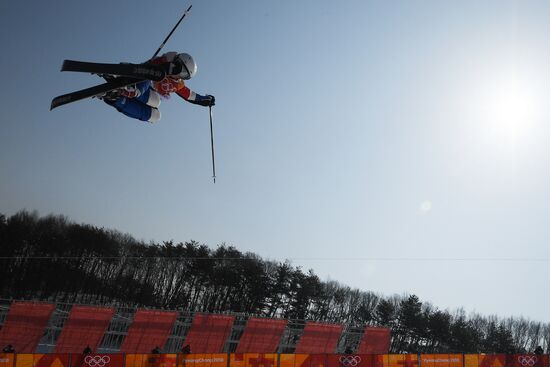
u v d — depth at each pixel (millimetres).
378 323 81688
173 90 8156
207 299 81000
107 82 7012
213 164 8750
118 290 85938
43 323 32625
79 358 25953
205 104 8742
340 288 100688
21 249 80688
